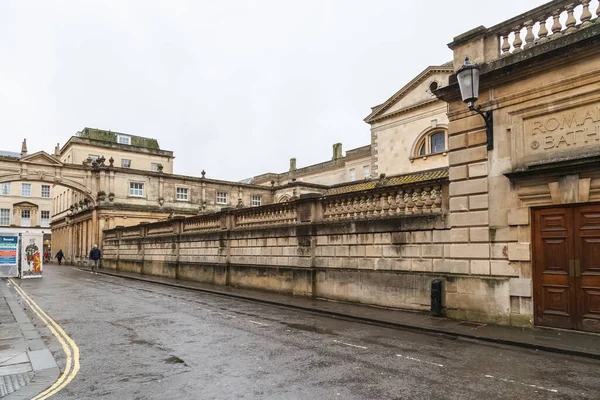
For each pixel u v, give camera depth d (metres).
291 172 61.31
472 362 6.78
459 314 10.24
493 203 9.82
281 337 8.65
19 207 64.50
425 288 11.15
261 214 17.64
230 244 19.17
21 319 10.91
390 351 7.48
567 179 8.57
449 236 10.72
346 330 9.39
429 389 5.51
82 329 9.55
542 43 9.08
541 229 9.12
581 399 5.18
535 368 6.47
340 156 55.41
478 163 10.16
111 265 34.75
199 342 8.21
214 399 5.16
